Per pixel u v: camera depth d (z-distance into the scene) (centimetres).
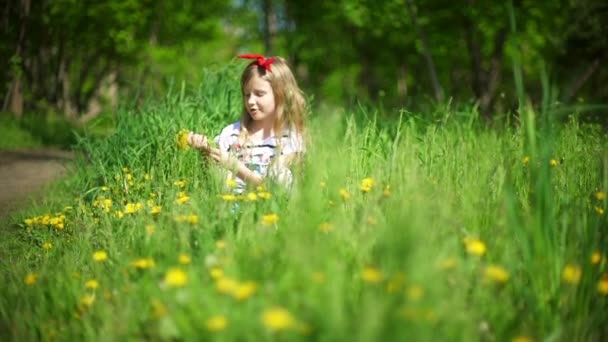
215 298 201
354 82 3297
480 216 290
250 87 443
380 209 295
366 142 480
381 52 2948
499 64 2034
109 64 2856
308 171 328
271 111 445
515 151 451
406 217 213
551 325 224
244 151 441
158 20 2847
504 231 269
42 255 376
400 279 183
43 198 606
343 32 2948
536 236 241
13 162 1021
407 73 3170
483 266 241
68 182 621
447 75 2886
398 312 167
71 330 235
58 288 257
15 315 243
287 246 235
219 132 580
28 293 265
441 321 186
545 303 232
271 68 443
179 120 586
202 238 279
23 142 1407
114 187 476
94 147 594
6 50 1864
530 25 1953
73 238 384
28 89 2331
